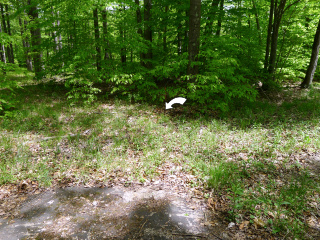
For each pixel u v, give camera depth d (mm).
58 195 3873
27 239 2902
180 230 3020
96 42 9633
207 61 7871
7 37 6176
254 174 4266
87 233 3008
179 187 4000
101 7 9039
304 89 11508
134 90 10859
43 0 10094
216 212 3338
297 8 10859
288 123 6824
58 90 11406
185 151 5254
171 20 10453
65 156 5121
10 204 3623
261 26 14219
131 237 2922
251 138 5832
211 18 9461
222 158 4828
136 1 12078
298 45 11461
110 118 7434
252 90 7562
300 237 2777
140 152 5305
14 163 4680
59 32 9805
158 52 11500
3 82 6910
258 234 2865
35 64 12312
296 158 4809
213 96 8477
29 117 7305
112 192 3943
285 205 3402
